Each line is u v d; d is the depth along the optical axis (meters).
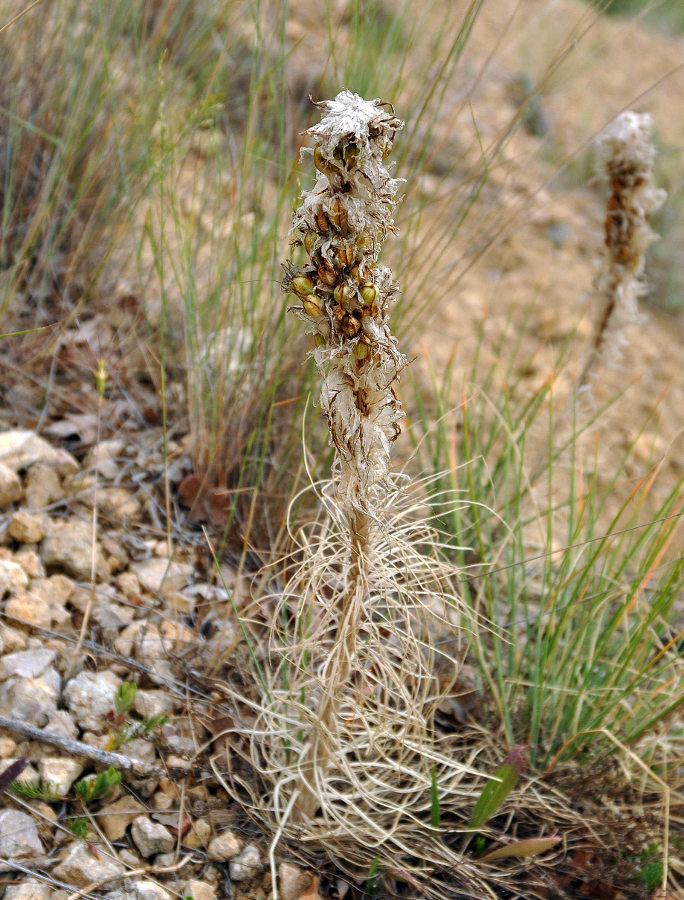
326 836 0.54
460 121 1.42
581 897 0.57
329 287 0.40
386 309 0.42
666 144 1.60
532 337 1.16
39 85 0.94
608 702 0.64
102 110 0.94
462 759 0.63
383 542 0.53
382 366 0.43
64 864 0.50
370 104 0.38
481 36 1.73
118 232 0.89
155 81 0.90
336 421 0.44
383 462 0.47
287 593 0.57
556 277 1.25
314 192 0.39
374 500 0.52
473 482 0.80
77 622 0.64
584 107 1.65
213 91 0.95
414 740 0.62
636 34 2.06
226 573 0.72
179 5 0.98
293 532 0.74
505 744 0.64
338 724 0.57
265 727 0.61
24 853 0.50
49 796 0.53
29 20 0.93
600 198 1.43
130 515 0.74
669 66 1.97
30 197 0.92
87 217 0.93
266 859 0.54
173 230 0.98
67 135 0.89
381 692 0.65
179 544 0.73
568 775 0.61
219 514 0.75
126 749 0.57
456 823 0.58
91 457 0.77
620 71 1.86
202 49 0.99
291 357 0.78
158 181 0.82
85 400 0.82
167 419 0.84
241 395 0.79
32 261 0.89
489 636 0.74
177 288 0.94
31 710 0.56
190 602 0.69
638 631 0.66
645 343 1.23
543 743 0.64
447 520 0.78
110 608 0.66
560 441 0.96
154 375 0.85
